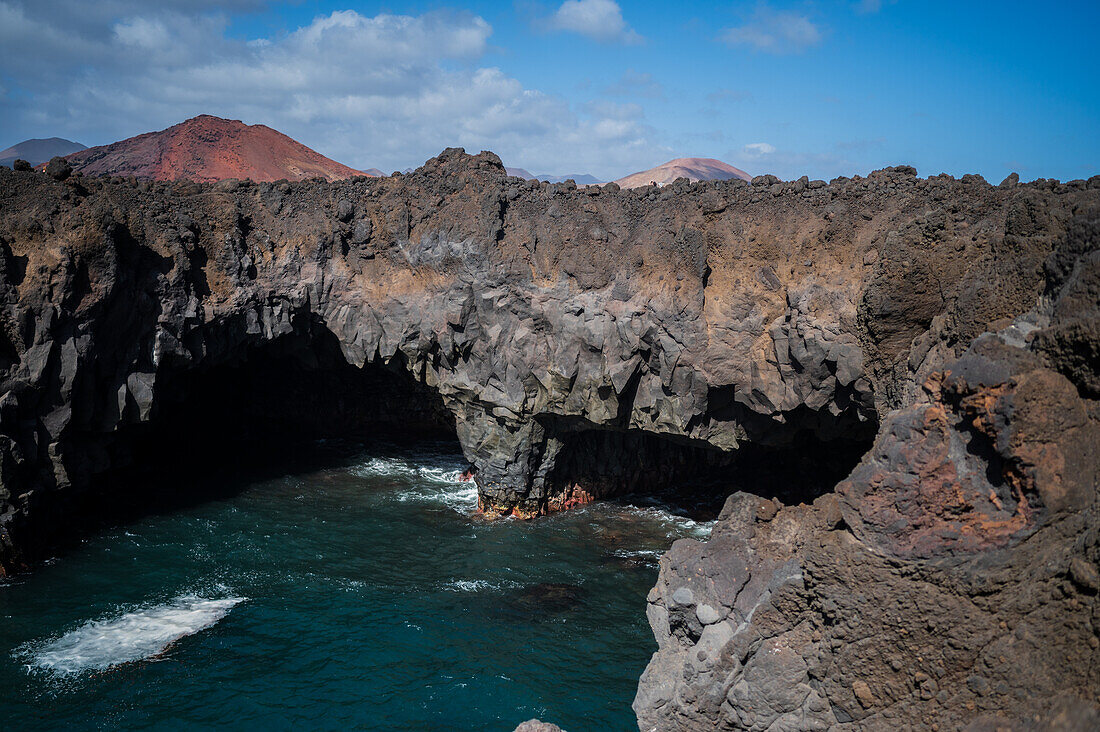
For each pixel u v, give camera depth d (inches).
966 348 799.7
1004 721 619.5
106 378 1390.3
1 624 1135.6
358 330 1577.3
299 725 945.5
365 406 2142.0
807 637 722.2
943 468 658.2
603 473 1721.2
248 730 935.7
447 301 1483.8
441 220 1497.3
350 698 997.8
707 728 761.6
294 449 1988.2
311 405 2101.4
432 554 1425.9
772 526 796.6
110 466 1480.1
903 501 662.5
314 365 1734.7
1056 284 711.1
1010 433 620.4
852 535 692.7
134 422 1445.6
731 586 769.6
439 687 1025.5
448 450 2047.2
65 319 1282.0
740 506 807.1
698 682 758.5
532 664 1082.1
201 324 1469.0
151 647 1093.1
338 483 1777.8
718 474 1855.3
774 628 732.7
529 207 1477.6
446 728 948.0
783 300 1253.7
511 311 1461.6
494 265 1441.9
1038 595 625.6
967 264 927.7
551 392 1455.5
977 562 644.1
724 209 1336.1
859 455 1689.2
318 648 1106.7
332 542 1460.4
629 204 1433.3
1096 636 585.6
